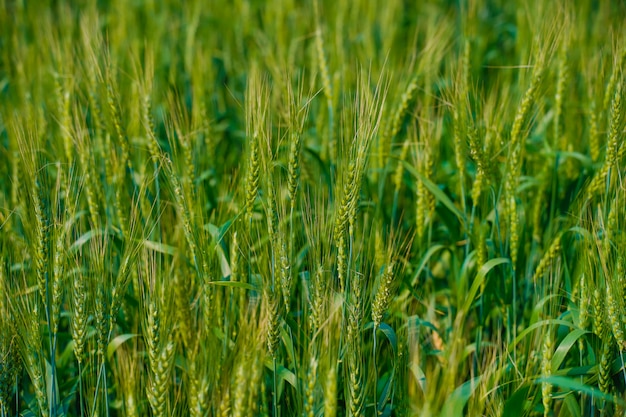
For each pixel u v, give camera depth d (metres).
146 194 5.45
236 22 10.81
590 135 6.11
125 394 4.57
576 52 7.73
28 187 4.60
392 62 8.11
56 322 4.32
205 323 4.60
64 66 6.66
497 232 5.50
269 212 4.32
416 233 6.21
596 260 4.64
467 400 4.25
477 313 5.68
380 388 4.68
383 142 6.00
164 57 9.88
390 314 4.90
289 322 4.31
